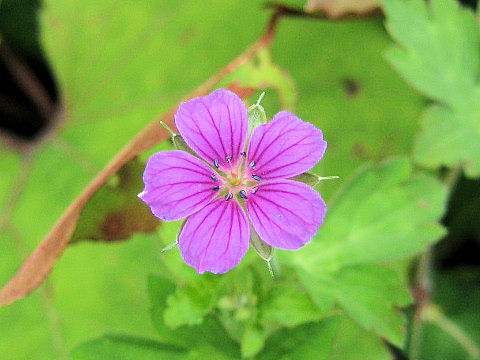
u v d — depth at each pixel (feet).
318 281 0.27
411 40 0.32
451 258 0.36
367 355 0.32
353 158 0.35
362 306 0.27
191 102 0.22
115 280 0.33
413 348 0.33
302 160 0.22
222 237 0.22
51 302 0.33
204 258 0.22
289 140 0.22
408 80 0.32
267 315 0.25
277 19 0.30
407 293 0.27
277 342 0.25
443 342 0.34
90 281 0.33
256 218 0.22
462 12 0.33
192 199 0.22
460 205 0.35
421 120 0.32
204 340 0.26
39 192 0.36
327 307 0.26
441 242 0.35
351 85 0.36
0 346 0.33
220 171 0.23
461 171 0.35
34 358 0.32
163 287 0.25
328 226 0.28
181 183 0.22
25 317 0.33
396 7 0.32
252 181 0.23
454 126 0.32
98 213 0.26
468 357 0.33
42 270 0.25
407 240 0.28
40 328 0.33
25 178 0.36
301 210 0.22
